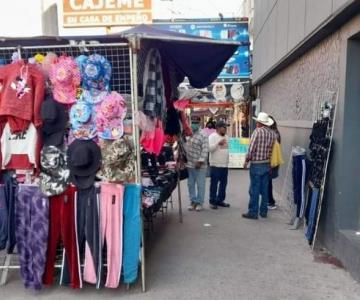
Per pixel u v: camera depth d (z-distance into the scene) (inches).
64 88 173.6
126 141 175.0
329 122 225.3
